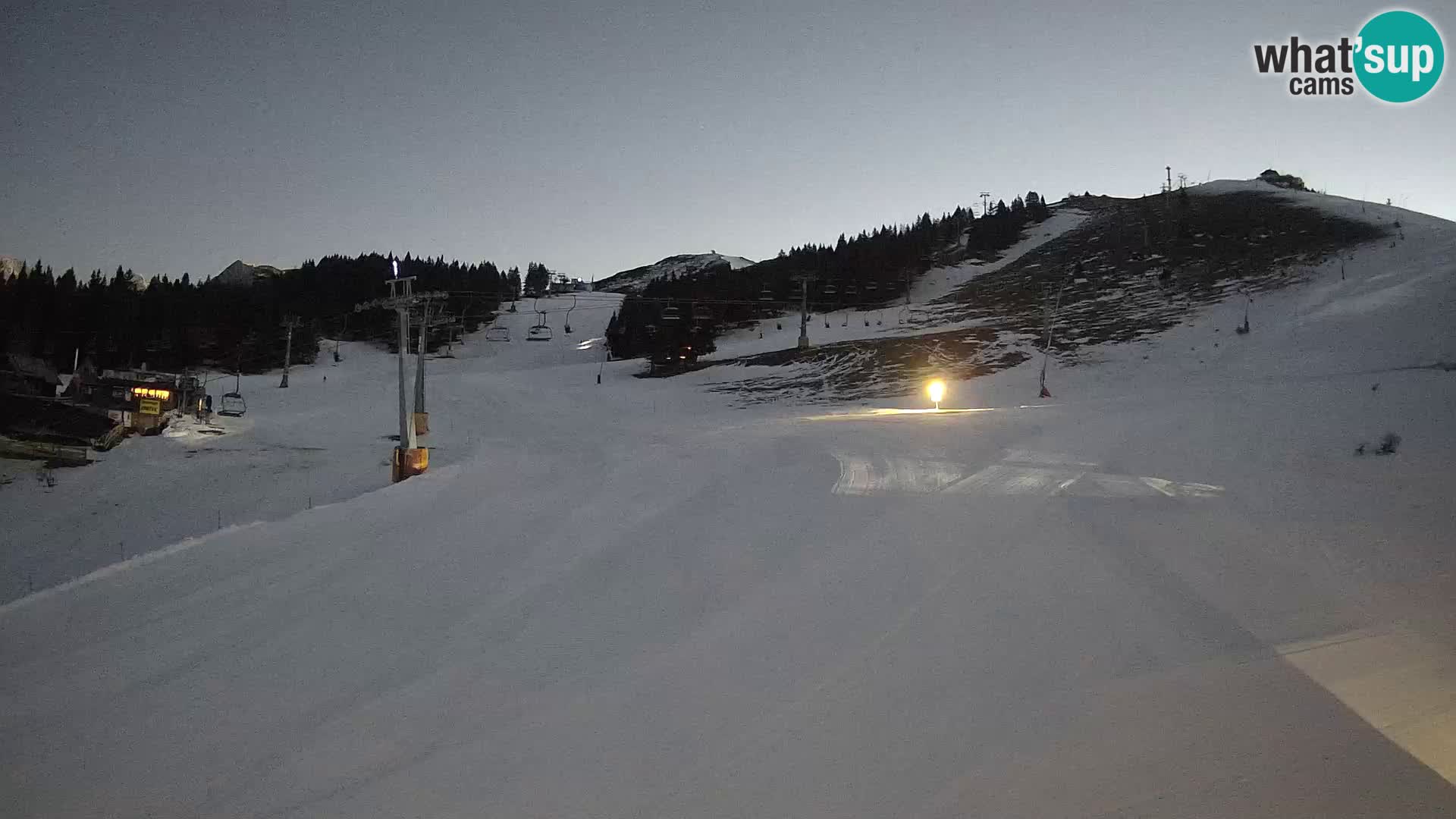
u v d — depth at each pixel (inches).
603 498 643.5
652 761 231.6
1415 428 754.8
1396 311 1952.5
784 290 4188.0
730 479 684.7
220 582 444.8
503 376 3272.6
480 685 291.1
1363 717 245.6
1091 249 4028.1
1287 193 4532.5
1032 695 264.8
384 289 4707.2
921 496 576.1
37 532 1023.0
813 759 229.3
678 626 343.3
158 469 1337.4
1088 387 1971.0
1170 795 206.2
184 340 3491.6
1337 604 345.7
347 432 1808.6
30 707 289.9
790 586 387.5
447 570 450.6
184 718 276.1
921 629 325.7
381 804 214.5
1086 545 438.0
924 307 3695.9
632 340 3873.0
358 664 317.4
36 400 1574.8
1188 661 289.0
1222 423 891.4
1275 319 2194.9
